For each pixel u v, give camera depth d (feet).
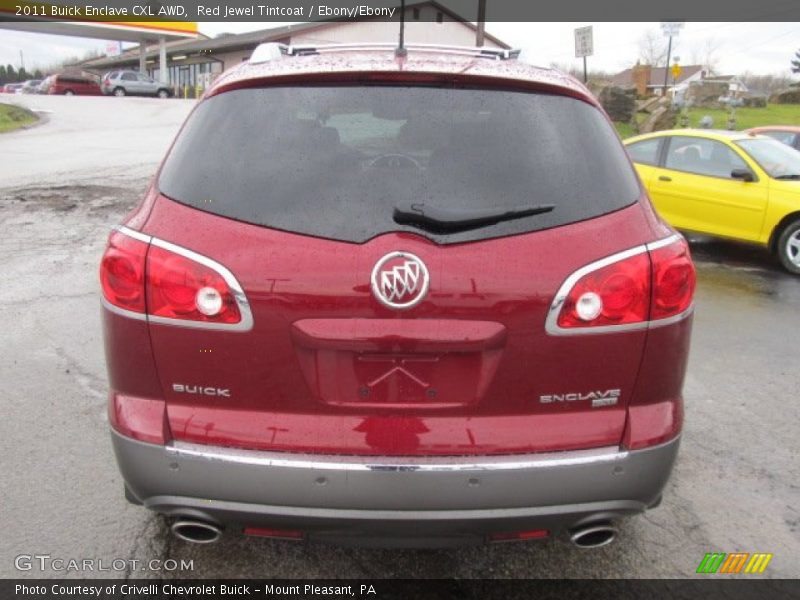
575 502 7.16
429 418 7.13
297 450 7.08
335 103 7.70
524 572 9.12
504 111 7.73
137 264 7.03
